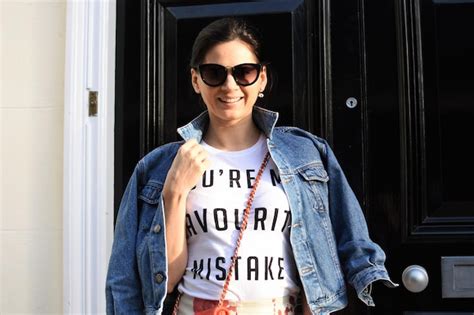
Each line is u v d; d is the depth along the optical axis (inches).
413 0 67.7
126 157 70.6
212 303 46.8
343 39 68.4
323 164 56.1
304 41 69.1
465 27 67.1
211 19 70.8
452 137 66.1
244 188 49.4
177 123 70.3
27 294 71.2
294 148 53.9
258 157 51.8
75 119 71.1
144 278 49.3
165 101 70.8
